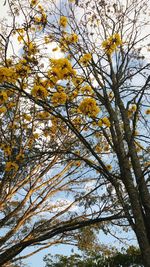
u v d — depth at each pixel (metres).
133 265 11.48
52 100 3.87
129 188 3.79
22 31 5.25
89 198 4.58
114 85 5.16
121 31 5.95
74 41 5.29
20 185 8.03
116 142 4.43
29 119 6.50
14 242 8.77
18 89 3.83
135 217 3.55
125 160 4.07
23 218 7.81
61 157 6.59
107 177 3.78
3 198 8.20
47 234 3.59
